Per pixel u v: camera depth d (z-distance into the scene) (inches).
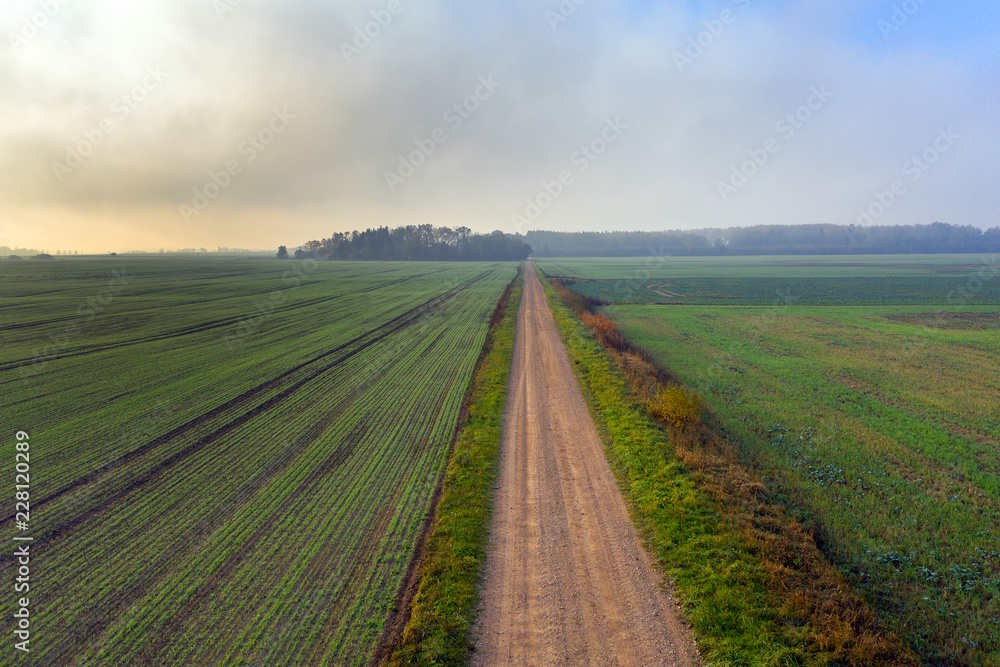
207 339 1395.2
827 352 1284.4
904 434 729.6
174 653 323.3
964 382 1003.3
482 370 1031.6
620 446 633.0
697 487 522.3
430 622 339.3
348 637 333.7
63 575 402.6
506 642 328.5
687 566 398.0
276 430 717.3
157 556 426.6
